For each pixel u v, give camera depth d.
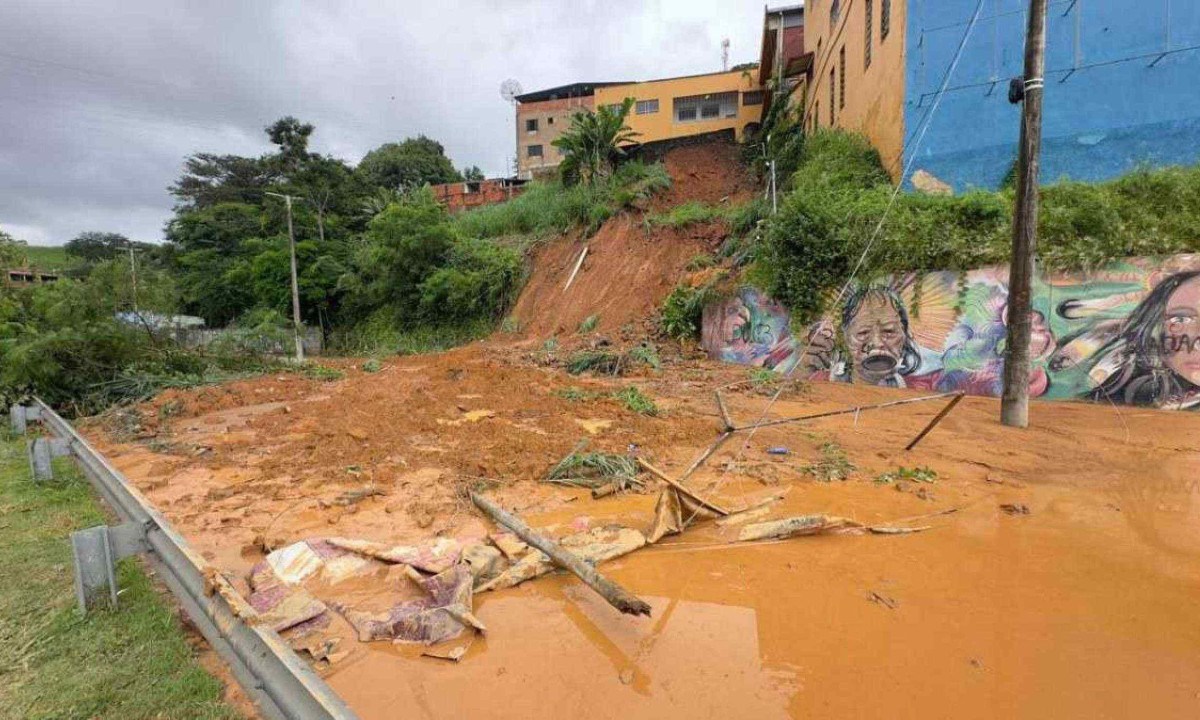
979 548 4.66
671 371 15.00
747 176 26.58
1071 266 11.05
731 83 37.19
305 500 5.88
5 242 23.94
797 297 14.47
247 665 2.67
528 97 52.44
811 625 3.61
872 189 15.57
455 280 28.52
